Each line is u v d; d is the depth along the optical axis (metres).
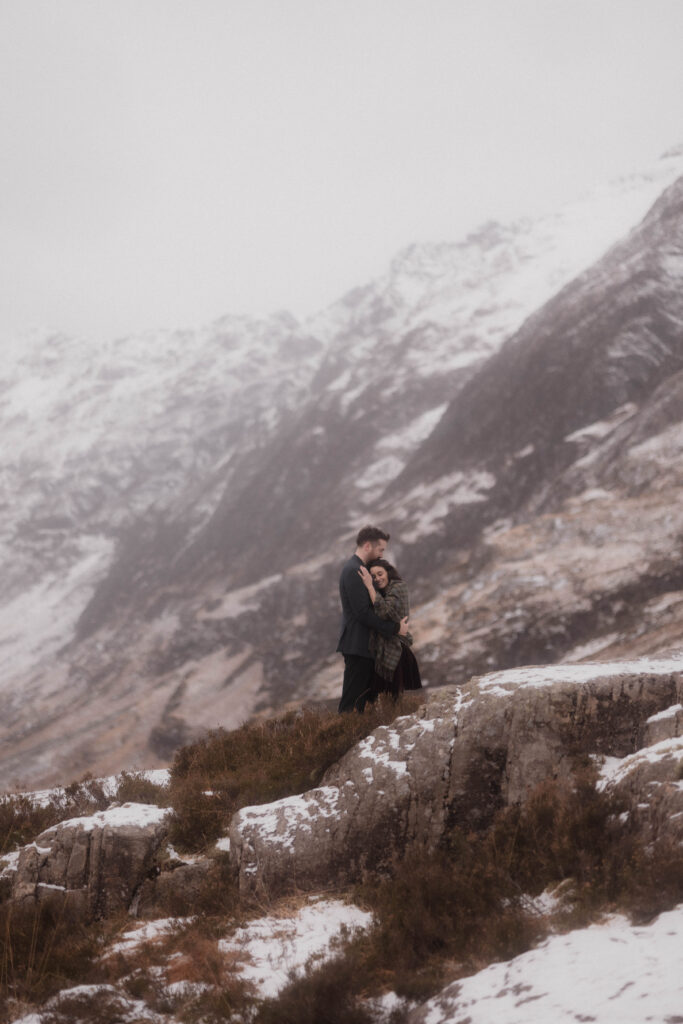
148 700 92.00
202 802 5.77
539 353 95.69
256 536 131.62
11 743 100.00
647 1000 2.33
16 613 178.12
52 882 5.14
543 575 50.53
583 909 3.28
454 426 102.19
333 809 4.97
